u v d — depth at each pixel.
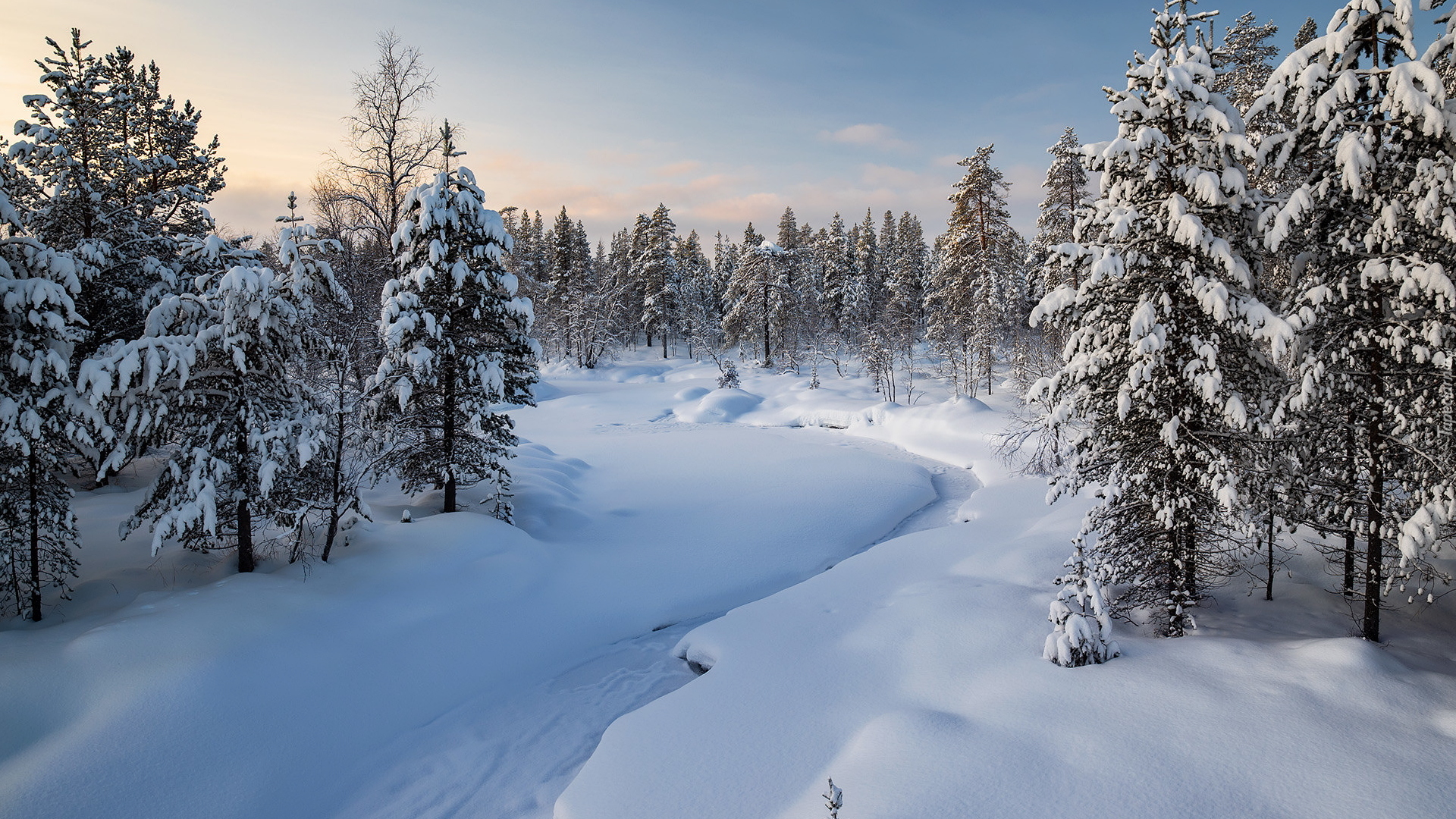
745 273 61.78
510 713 10.99
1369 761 6.41
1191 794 6.21
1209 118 9.69
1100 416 11.45
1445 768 6.27
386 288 15.76
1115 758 6.80
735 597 15.93
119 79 19.92
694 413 45.22
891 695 9.16
